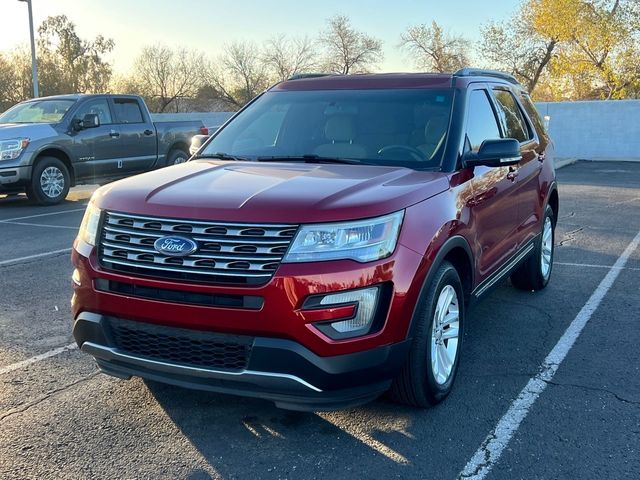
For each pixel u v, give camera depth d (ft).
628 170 68.13
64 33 191.83
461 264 13.93
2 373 14.48
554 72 110.01
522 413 12.65
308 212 10.57
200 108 189.67
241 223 10.55
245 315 10.37
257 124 16.81
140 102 46.70
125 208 11.53
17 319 18.24
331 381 10.53
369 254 10.73
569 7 101.30
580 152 85.35
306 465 10.84
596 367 14.97
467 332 17.37
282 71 175.94
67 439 11.63
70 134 41.70
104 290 11.50
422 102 15.57
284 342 10.36
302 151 15.44
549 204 21.83
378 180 12.35
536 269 20.56
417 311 11.46
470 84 16.37
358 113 15.76
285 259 10.36
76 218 36.22
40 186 40.50
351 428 12.07
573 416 12.53
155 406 12.93
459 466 10.80
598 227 33.22
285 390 10.53
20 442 11.50
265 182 12.11
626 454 11.14
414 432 11.92
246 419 12.42
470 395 13.47
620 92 103.86
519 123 19.66
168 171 13.76
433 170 13.70
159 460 10.99
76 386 13.83
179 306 10.73
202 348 10.86
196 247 10.64
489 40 125.18
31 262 25.09
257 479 10.46
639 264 25.02
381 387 11.22
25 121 42.96
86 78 197.16
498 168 15.97
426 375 12.11
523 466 10.77
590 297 20.61
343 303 10.51
